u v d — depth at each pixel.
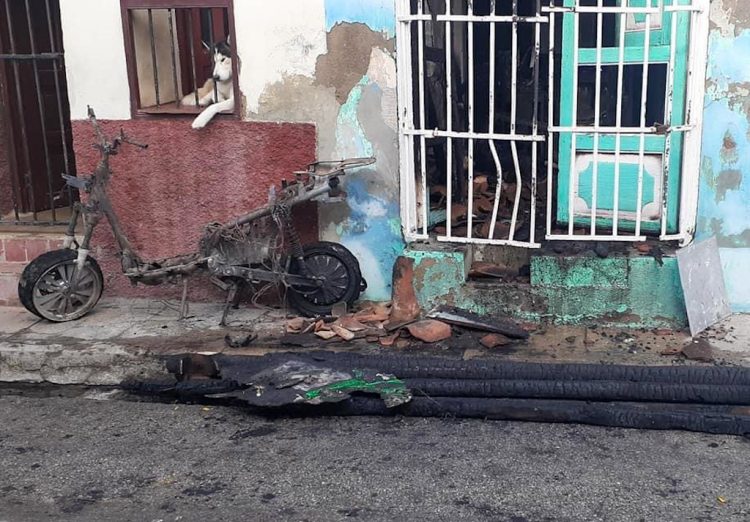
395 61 5.46
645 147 5.24
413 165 5.48
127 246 5.71
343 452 4.18
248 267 5.55
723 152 5.19
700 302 5.12
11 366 5.31
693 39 4.94
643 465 3.93
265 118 5.74
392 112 5.56
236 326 5.58
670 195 5.26
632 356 4.84
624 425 4.32
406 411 4.56
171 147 5.89
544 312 5.35
